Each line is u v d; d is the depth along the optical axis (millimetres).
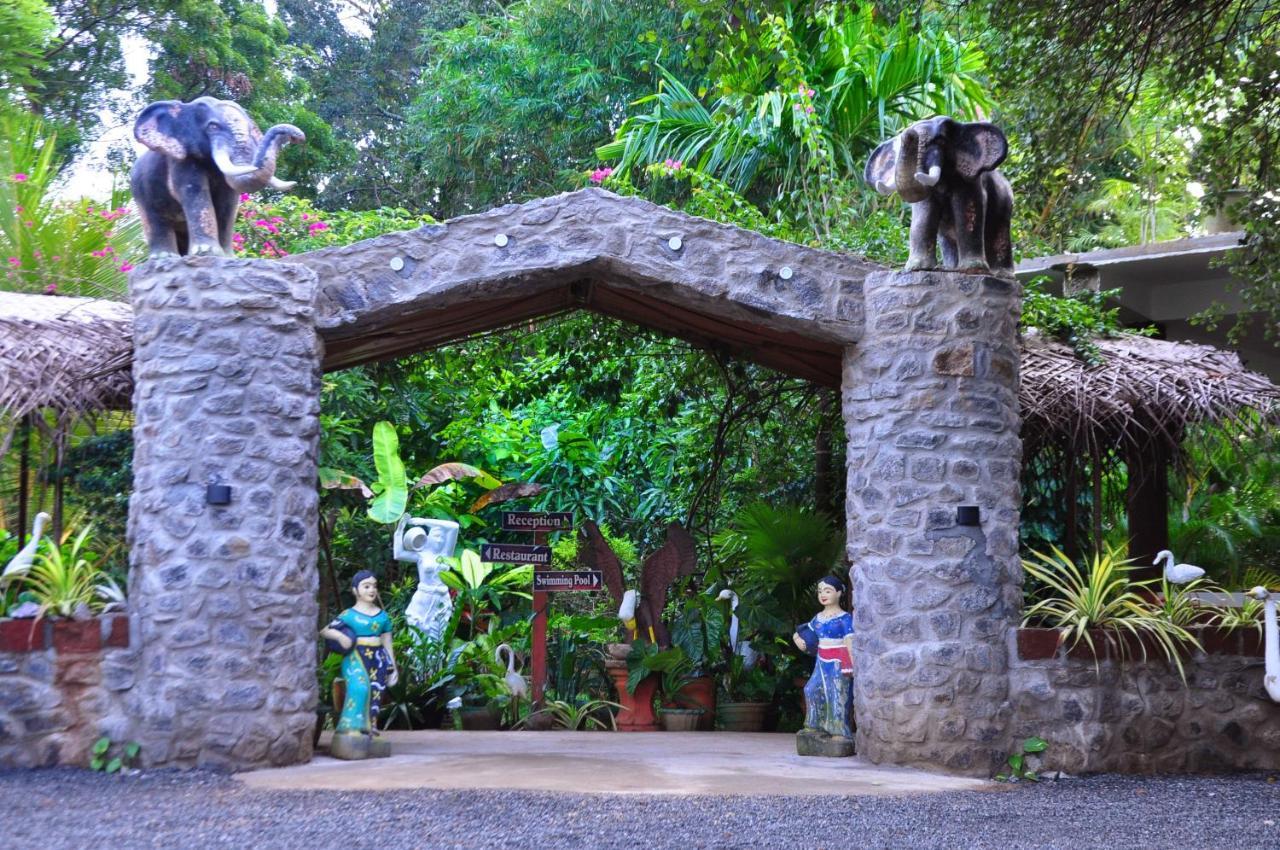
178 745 6539
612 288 8367
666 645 9828
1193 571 7379
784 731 9766
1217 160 9516
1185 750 7180
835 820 5387
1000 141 7152
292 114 21016
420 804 5590
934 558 7102
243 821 5199
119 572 8172
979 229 7402
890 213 12000
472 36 20188
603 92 18500
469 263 7270
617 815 5387
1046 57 9266
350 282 7199
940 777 6758
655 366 11039
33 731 6512
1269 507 12586
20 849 4652
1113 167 17844
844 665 7574
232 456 6797
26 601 6730
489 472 13328
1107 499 10422
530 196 19656
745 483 11586
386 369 10977
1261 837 5211
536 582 9703
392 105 26031
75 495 9008
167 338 6840
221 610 6672
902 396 7266
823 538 9703
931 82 12859
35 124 12789
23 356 7051
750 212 10805
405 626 10383
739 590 10180
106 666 6598
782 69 11789
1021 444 7688
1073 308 8594
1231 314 11383
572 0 18312
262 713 6664
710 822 5273
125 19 19109
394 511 10672
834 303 7473
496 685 9812
